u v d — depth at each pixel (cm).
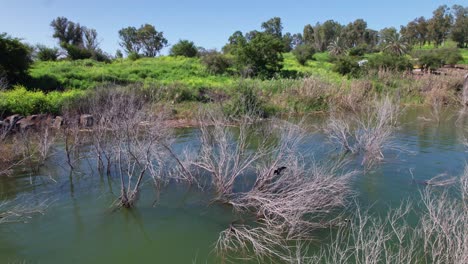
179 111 1847
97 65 3962
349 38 10312
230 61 3834
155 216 782
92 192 916
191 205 831
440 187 904
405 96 2606
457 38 9481
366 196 862
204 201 848
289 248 644
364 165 1085
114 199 870
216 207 818
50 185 962
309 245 652
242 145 970
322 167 890
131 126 958
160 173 941
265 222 734
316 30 10494
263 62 3766
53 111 1775
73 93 2002
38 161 1129
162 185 946
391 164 1102
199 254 643
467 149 1266
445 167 1076
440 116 1989
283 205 705
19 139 1319
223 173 933
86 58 4534
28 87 2459
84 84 2691
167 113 1547
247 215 777
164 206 829
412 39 10338
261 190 799
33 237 703
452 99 2478
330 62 5884
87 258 635
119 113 1100
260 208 750
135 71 3381
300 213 695
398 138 1444
